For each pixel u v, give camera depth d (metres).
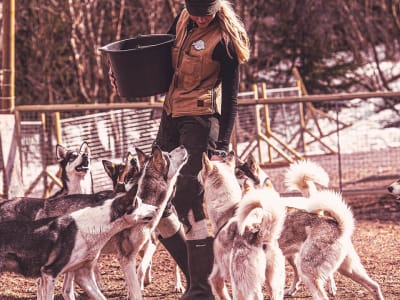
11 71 10.29
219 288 5.94
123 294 7.15
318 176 7.11
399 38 20.48
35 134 11.93
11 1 10.44
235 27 6.24
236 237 5.70
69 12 18.78
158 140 6.69
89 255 5.87
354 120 16.86
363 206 11.84
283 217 5.66
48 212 6.47
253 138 13.86
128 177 7.01
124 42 6.88
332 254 6.18
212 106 6.30
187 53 6.30
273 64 20.92
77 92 19.44
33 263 5.71
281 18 20.45
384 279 7.48
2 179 10.09
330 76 20.20
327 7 20.14
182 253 6.66
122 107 10.50
